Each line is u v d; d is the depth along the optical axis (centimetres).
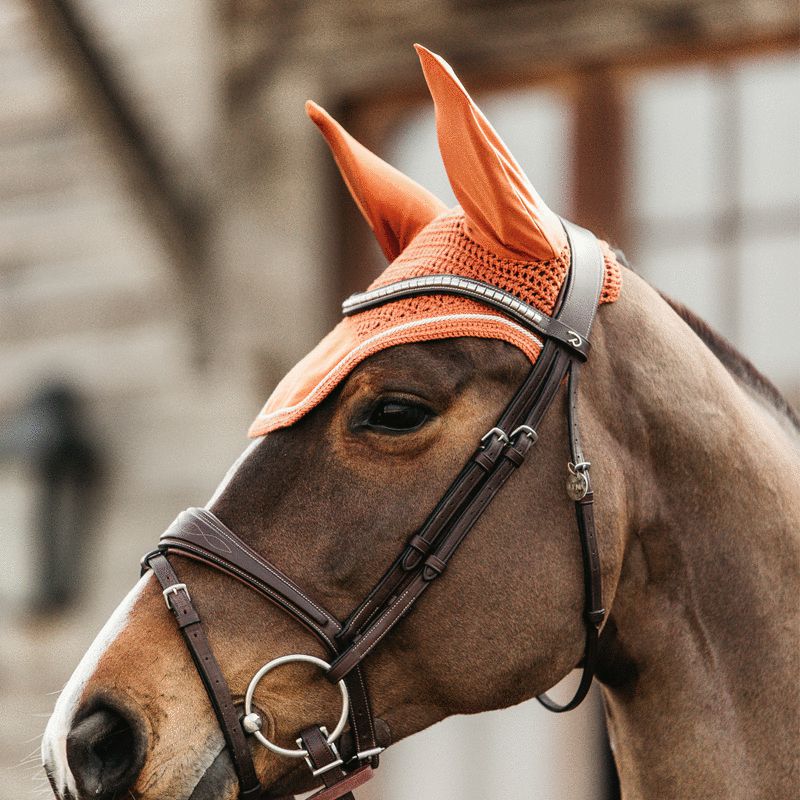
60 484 833
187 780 274
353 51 797
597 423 303
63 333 888
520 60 760
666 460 311
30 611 832
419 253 312
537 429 294
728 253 704
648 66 740
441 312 295
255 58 820
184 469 827
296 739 286
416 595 286
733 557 312
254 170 814
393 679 292
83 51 755
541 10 755
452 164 291
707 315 703
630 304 318
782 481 323
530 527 292
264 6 822
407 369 290
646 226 727
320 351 307
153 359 855
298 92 809
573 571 294
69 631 838
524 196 291
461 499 288
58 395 852
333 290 802
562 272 305
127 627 286
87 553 843
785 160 702
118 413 856
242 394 810
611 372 308
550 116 759
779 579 316
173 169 807
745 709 309
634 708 318
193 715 279
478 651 289
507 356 295
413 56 780
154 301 868
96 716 274
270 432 302
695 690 310
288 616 288
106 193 900
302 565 288
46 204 916
